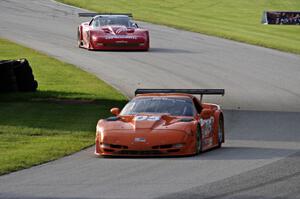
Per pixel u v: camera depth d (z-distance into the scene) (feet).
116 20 468.34
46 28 558.56
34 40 496.64
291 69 410.93
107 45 453.58
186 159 185.68
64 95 316.40
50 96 313.53
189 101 205.57
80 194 141.18
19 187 149.48
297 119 270.67
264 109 294.05
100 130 194.59
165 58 432.25
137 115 200.23
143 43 459.32
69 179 157.99
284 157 185.57
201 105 213.25
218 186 146.82
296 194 138.41
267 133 239.50
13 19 601.21
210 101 312.50
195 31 577.84
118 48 455.22
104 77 369.50
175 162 180.55
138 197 137.18
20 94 315.78
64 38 510.58
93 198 137.08
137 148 189.98
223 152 199.31
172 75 377.50
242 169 167.12
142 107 204.44
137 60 422.41
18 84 322.34
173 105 203.92
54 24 583.17
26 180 157.48
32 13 644.27
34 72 380.17
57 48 464.65
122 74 378.53
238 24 641.40
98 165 177.47
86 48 463.01
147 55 442.50
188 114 201.16
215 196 136.98
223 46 497.87
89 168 172.86
